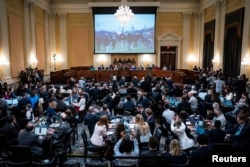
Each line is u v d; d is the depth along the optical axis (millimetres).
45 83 15141
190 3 19609
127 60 20172
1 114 7461
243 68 12023
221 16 15086
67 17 20031
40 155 5070
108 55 20188
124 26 19641
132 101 8875
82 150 6816
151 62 20109
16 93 11312
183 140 5504
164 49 20328
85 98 9672
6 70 12578
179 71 17734
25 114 6902
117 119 7125
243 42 12031
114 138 5695
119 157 4371
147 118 6879
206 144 4316
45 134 5855
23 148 4520
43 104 8750
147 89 13156
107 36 19781
